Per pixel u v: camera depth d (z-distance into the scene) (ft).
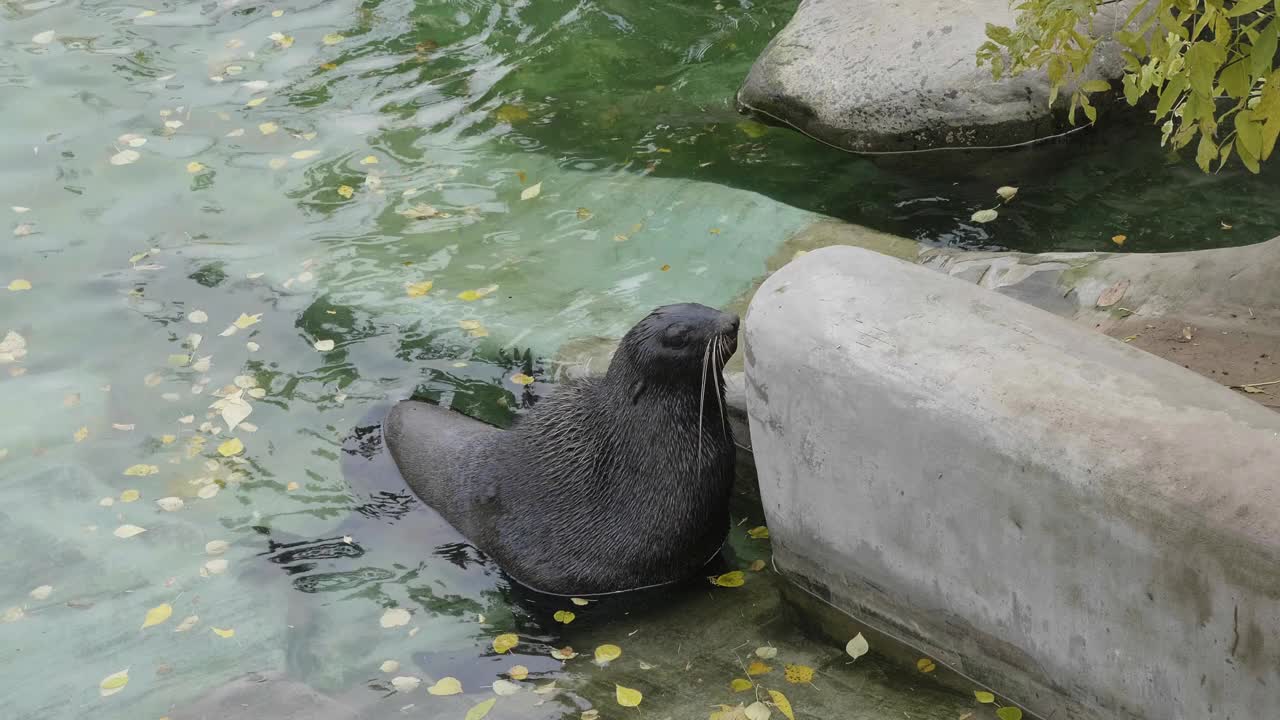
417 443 20.61
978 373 13.97
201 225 28.37
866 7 31.58
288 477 20.76
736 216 27.14
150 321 25.05
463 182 29.66
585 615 17.66
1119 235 24.95
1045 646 13.82
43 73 34.88
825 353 15.19
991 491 13.64
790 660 15.89
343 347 23.89
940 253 24.02
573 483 18.12
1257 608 11.34
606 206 28.17
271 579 18.51
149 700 16.11
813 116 30.78
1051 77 16.72
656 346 17.17
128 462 21.24
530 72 34.68
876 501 15.19
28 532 19.66
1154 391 13.11
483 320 24.18
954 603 14.80
